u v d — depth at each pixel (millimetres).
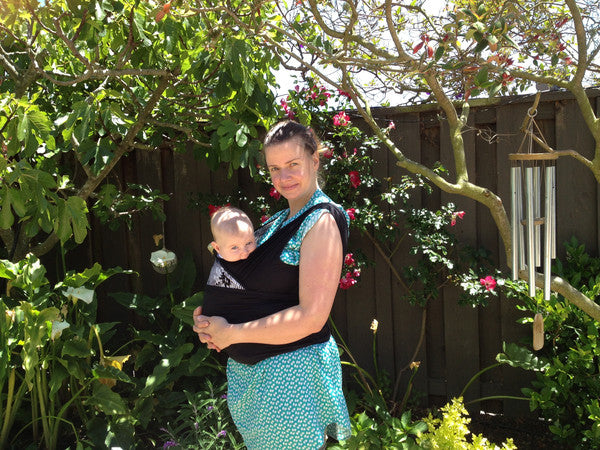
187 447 2916
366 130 3619
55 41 3379
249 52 2695
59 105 3645
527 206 2031
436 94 2602
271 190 3570
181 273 3988
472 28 1924
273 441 1658
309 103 3604
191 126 3693
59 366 3102
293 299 1676
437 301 3629
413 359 3613
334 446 2734
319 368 1686
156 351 3715
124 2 2660
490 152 3430
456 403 2758
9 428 3066
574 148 3244
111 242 4195
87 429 3143
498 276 3430
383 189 3609
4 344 2756
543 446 3229
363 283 3729
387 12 2215
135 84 3482
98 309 4227
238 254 1678
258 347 1661
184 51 2906
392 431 2771
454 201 3500
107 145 3115
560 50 2928
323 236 1604
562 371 3023
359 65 2598
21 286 2996
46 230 2684
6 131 2633
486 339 3555
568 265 3295
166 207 4086
